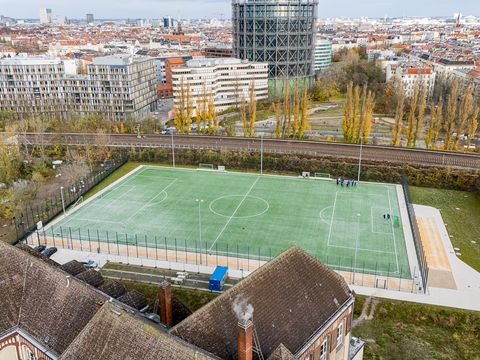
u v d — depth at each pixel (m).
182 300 67.25
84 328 38.44
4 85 184.38
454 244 84.31
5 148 119.12
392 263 77.06
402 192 109.25
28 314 45.88
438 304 65.19
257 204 102.44
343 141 142.00
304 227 90.81
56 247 82.94
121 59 191.00
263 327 40.75
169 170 126.44
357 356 54.19
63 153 134.12
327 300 47.25
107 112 194.25
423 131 168.12
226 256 79.44
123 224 92.62
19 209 99.38
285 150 130.00
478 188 106.69
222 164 127.56
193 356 33.16
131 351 35.53
